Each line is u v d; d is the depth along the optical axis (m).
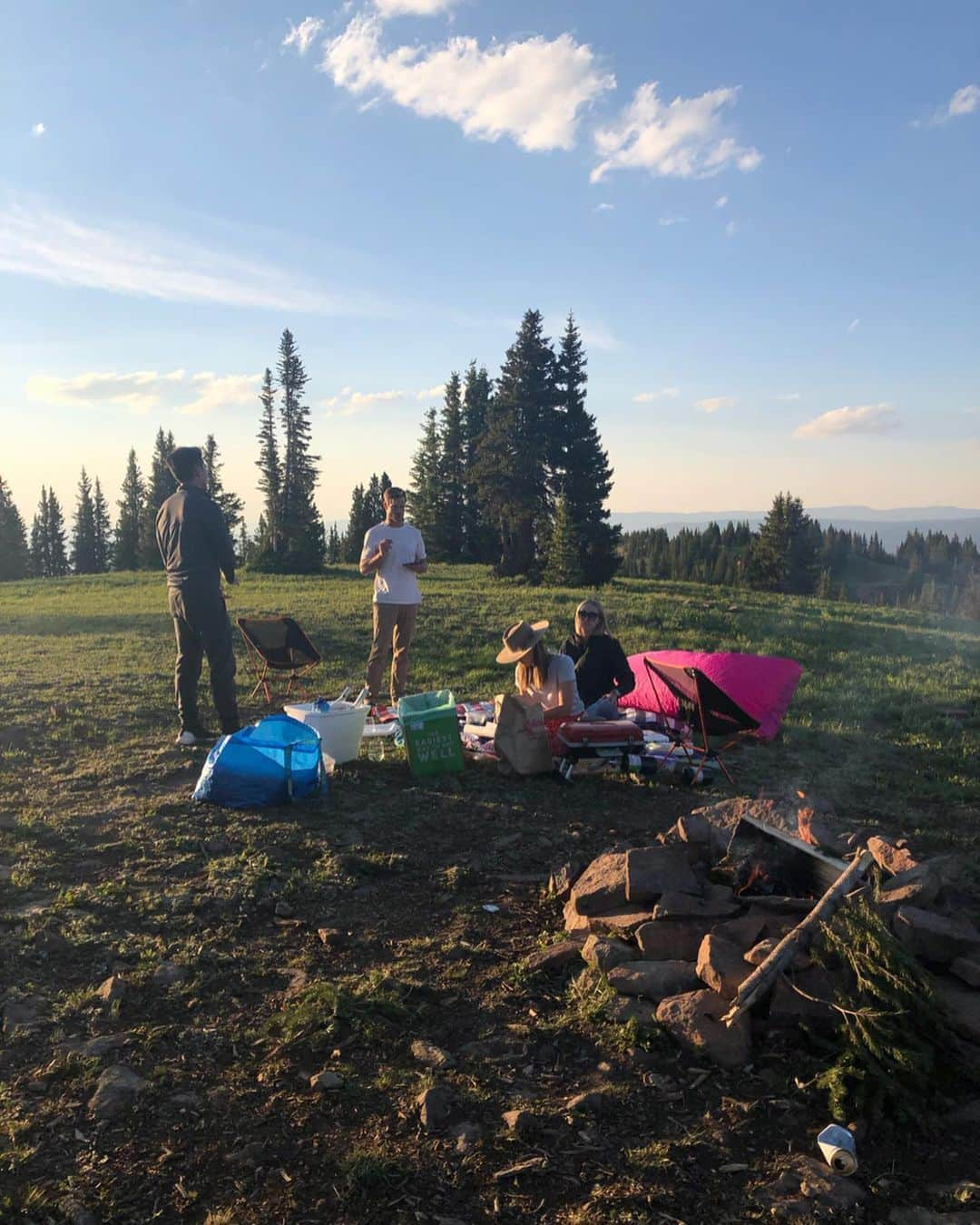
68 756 7.67
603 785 6.94
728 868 4.45
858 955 3.36
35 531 101.69
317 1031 3.43
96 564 96.94
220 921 4.45
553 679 7.53
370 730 7.95
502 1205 2.57
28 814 6.03
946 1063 3.18
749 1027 3.38
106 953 4.08
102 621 19.56
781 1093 3.11
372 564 9.09
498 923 4.54
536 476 41.69
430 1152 2.77
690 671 6.98
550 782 6.91
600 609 8.13
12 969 3.90
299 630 9.66
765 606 23.28
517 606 20.75
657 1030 3.41
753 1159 2.80
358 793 6.55
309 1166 2.72
